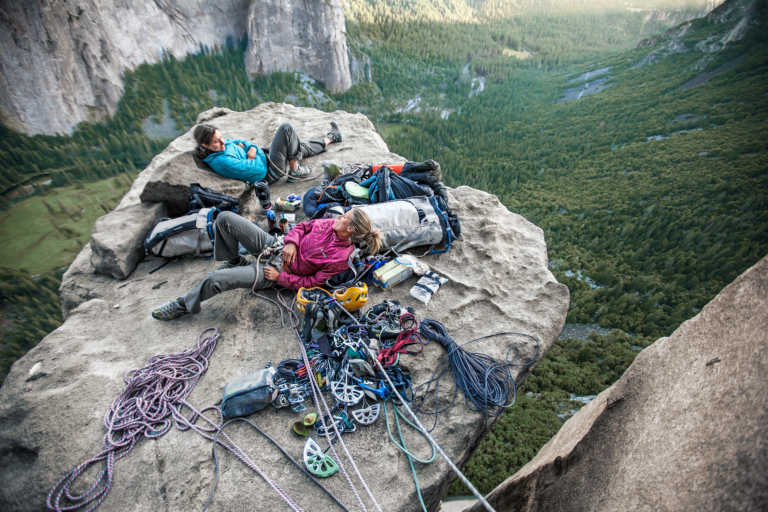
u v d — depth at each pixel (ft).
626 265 280.10
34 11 298.76
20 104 315.58
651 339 213.25
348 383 10.61
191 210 15.65
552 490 9.55
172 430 9.78
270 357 11.67
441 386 10.93
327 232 12.50
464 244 15.80
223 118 26.14
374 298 13.52
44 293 238.48
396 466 9.29
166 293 13.91
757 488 4.71
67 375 10.71
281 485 8.89
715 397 6.25
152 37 372.79
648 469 6.92
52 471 8.91
